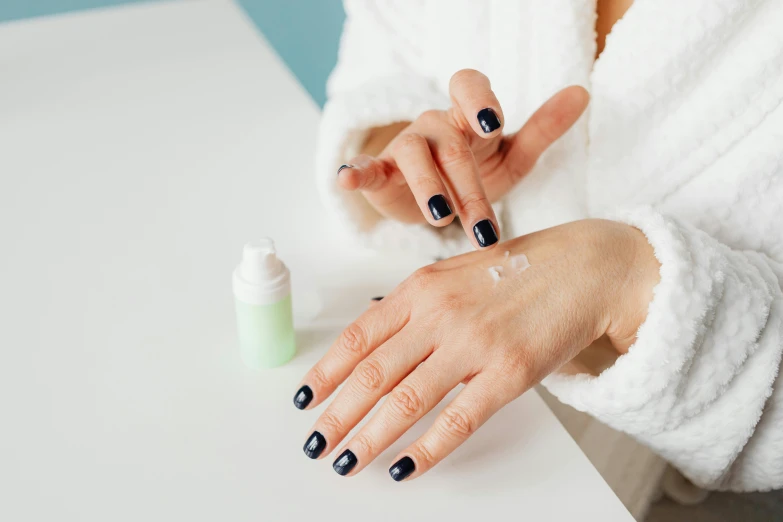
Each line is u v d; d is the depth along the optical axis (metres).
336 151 0.67
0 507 0.45
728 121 0.61
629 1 0.67
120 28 1.13
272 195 0.77
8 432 0.50
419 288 0.54
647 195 0.65
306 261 0.68
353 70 0.93
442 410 0.49
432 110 0.63
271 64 1.04
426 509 0.46
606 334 0.61
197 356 0.57
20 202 0.74
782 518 0.63
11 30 1.11
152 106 0.93
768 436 0.58
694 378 0.52
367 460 0.48
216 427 0.51
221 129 0.89
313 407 0.52
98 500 0.46
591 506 0.47
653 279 0.54
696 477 0.60
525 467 0.49
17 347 0.57
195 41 1.10
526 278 0.54
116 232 0.70
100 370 0.55
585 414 0.72
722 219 0.62
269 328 0.54
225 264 0.66
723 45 0.60
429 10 0.79
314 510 0.46
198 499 0.46
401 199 0.66
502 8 0.71
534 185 0.69
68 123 0.89
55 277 0.64
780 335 0.54
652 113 0.64
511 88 0.72
